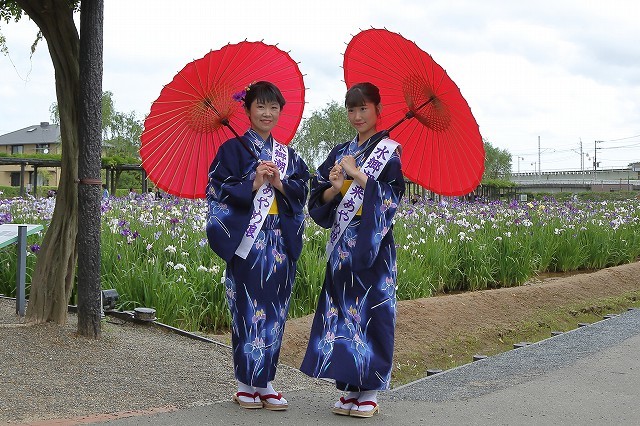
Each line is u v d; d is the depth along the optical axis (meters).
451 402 4.69
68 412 4.06
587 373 5.54
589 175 88.88
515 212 15.33
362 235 4.29
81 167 5.73
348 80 4.96
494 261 12.15
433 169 4.84
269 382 4.46
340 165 4.42
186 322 7.52
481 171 4.59
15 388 4.45
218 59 4.73
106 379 4.86
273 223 4.44
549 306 10.34
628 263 15.36
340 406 4.36
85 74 5.68
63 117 6.02
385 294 4.38
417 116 4.71
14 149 58.59
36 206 11.75
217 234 4.33
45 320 6.10
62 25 5.86
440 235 12.15
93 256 5.80
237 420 4.07
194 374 5.21
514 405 4.59
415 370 7.19
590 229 15.37
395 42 4.53
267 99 4.45
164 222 9.84
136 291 7.59
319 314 4.50
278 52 4.94
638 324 8.14
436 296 10.48
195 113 4.88
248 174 4.39
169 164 4.99
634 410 4.47
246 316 4.34
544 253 13.73
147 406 4.31
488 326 8.95
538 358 6.23
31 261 8.19
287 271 4.48
